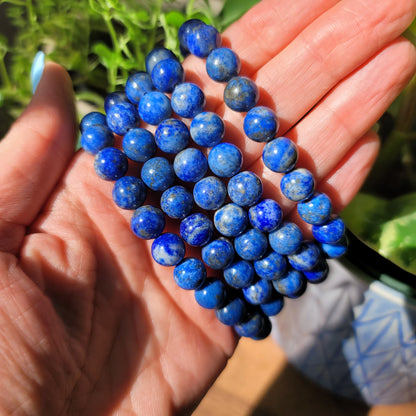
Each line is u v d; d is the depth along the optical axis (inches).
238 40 5.8
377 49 5.2
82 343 4.6
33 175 4.8
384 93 5.3
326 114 5.5
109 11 7.5
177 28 7.1
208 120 5.0
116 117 5.2
